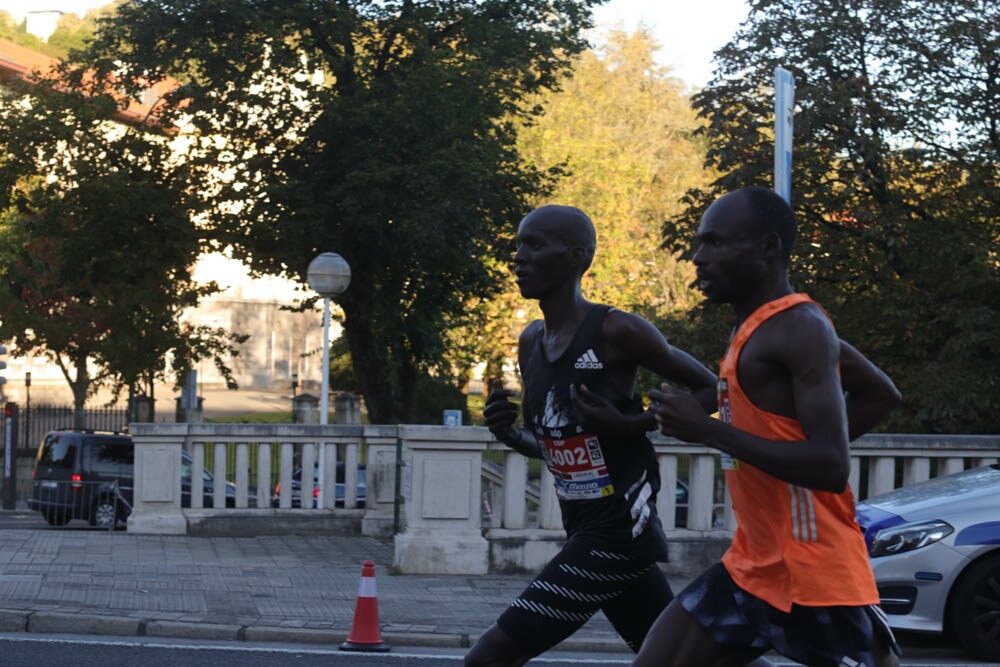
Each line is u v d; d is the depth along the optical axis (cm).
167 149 3619
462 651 1059
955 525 1002
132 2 3488
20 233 4212
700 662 437
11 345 4731
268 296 8156
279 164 3525
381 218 3378
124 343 3625
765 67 2878
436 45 3512
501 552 1420
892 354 2775
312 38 3447
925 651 1049
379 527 1877
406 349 3909
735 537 445
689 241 3077
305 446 1894
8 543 1630
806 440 399
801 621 421
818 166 2748
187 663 981
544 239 524
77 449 2959
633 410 528
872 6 2750
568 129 5259
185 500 1948
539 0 3622
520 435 576
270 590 1300
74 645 1044
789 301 415
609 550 516
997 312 2602
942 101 2739
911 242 2706
